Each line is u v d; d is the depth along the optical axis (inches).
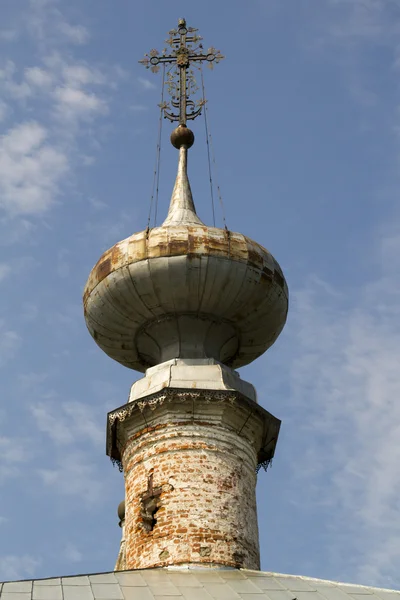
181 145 1273.4
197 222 1170.6
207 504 1021.2
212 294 1106.1
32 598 861.8
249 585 942.4
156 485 1036.5
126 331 1146.7
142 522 1023.0
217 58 1354.6
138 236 1112.8
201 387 1077.8
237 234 1121.4
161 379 1091.3
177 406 1069.8
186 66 1346.0
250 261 1107.3
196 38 1366.9
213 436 1063.0
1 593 866.8
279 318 1150.3
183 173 1242.6
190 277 1094.4
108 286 1115.9
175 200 1206.9
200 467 1042.7
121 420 1086.4
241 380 1115.3
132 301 1115.9
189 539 996.6
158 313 1124.5
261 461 1122.0
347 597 933.2
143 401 1075.9
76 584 904.3
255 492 1079.0
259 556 1035.9
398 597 942.4
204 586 930.7
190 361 1106.1
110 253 1124.5
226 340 1144.8
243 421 1081.4
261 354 1186.6
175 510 1015.6
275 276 1128.2
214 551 992.2
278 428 1106.7
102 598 877.2
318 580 970.1
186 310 1121.4
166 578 946.7
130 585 916.6
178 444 1055.0
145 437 1071.6
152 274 1095.6
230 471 1051.9
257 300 1120.8
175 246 1095.6
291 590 936.9
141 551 1007.6
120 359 1184.2
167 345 1135.0
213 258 1095.0
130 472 1071.0
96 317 1144.2
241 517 1027.9
